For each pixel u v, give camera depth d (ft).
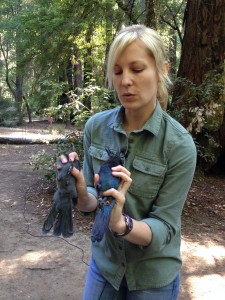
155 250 5.45
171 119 5.75
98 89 21.90
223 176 28.09
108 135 5.98
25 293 12.48
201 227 18.38
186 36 26.50
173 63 34.42
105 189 4.62
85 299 6.44
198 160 27.37
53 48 33.63
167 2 39.06
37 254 15.16
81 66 47.70
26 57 34.88
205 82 23.03
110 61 5.36
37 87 34.45
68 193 4.71
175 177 5.57
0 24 71.77
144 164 5.59
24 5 81.71
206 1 25.43
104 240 6.12
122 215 5.09
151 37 5.21
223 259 15.24
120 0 33.83
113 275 6.06
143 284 5.93
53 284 13.05
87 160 6.40
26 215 19.27
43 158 23.00
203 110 21.06
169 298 6.04
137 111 5.61
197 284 13.24
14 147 43.06
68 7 33.71
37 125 77.51
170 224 5.56
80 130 21.83
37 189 23.50
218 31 25.48
